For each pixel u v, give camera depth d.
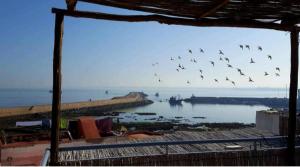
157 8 3.44
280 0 3.10
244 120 45.41
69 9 3.50
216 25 3.73
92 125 9.47
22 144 8.16
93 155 6.06
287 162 4.17
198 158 5.43
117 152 6.31
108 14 3.60
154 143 4.56
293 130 4.12
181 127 24.31
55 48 3.52
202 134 9.05
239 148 6.23
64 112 45.69
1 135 9.28
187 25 3.72
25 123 15.05
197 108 76.75
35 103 88.38
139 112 56.66
